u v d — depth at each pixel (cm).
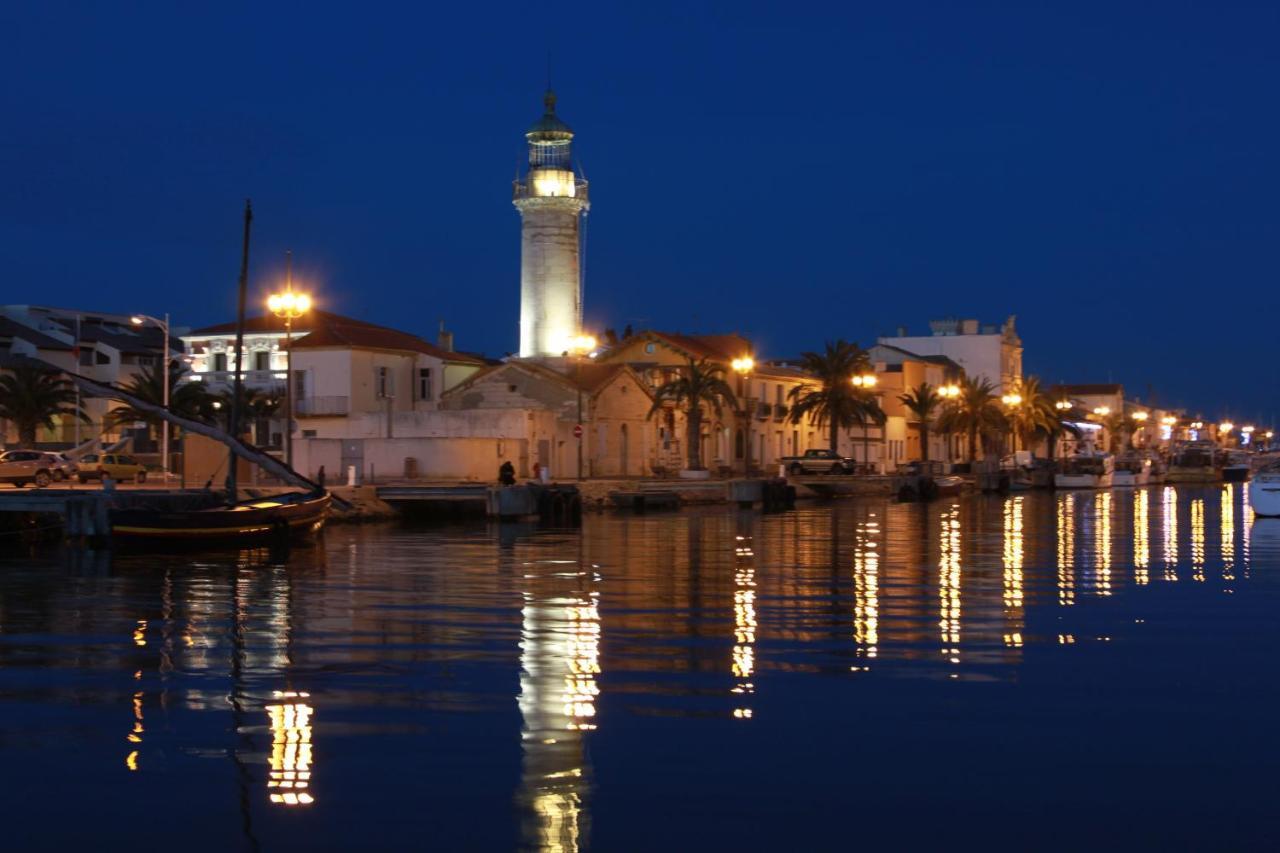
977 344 15550
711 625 2555
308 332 9300
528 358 9294
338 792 1420
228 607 2827
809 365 10200
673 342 9994
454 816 1348
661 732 1667
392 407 8888
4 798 1402
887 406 12681
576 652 2230
